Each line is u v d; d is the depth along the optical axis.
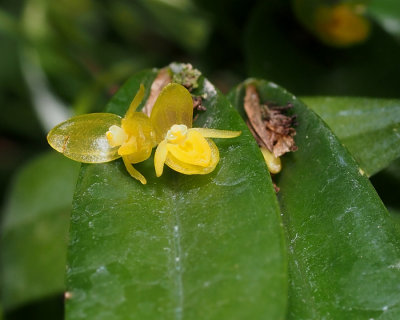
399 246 0.13
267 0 0.17
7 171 0.24
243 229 0.12
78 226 0.13
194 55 0.22
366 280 0.13
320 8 0.17
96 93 0.21
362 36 0.18
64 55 0.23
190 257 0.12
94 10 0.25
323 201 0.14
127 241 0.13
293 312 0.13
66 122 0.13
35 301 0.18
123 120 0.13
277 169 0.14
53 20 0.23
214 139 0.14
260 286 0.12
